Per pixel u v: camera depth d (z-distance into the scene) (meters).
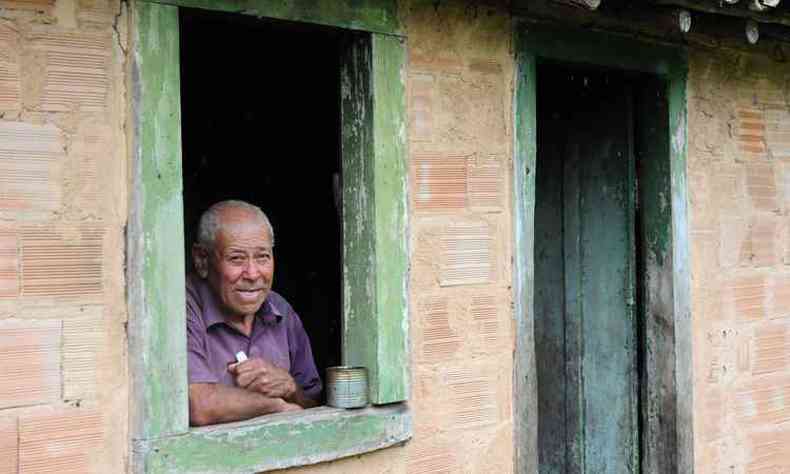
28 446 2.48
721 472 4.29
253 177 4.70
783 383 4.58
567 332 4.44
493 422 3.47
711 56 4.25
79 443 2.54
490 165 3.47
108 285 2.59
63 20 2.54
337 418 3.01
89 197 2.57
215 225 3.11
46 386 2.50
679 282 4.11
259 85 4.58
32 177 2.50
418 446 3.26
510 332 3.53
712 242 4.26
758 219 4.47
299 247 4.59
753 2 3.50
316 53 4.30
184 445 2.67
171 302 2.67
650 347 4.16
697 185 4.20
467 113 3.41
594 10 3.52
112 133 2.60
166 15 2.67
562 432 4.46
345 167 3.24
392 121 3.18
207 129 4.72
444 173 3.34
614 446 4.27
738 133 4.38
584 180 4.36
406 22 3.23
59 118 2.53
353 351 3.22
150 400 2.62
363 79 3.16
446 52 3.35
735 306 4.36
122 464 2.61
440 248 3.33
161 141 2.66
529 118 3.59
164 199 2.66
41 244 2.50
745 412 4.40
